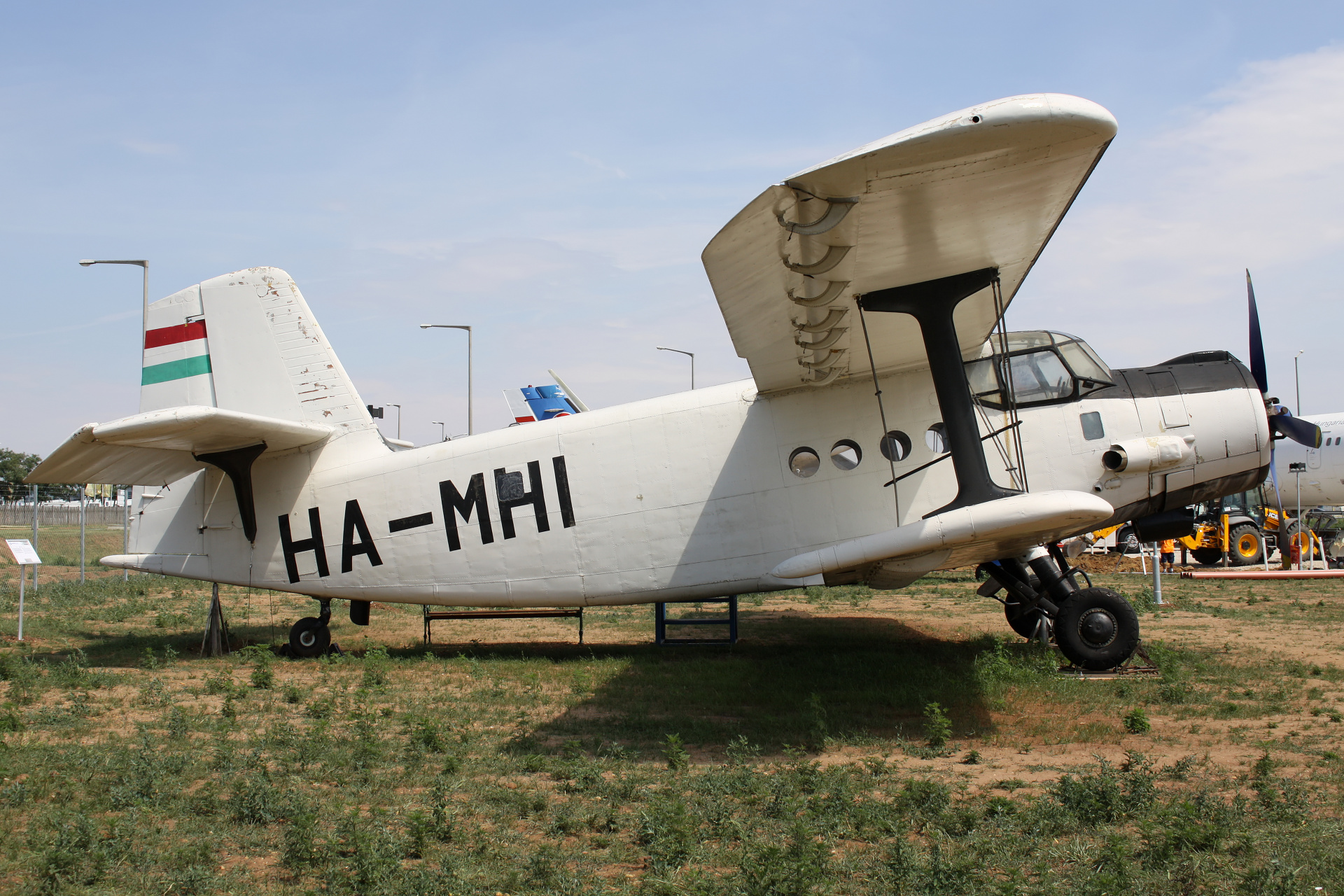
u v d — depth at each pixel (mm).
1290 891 3990
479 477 11578
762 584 10703
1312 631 13227
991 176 5996
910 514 10367
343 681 10133
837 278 7242
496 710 8625
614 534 11133
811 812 5340
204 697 9469
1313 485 29828
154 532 12461
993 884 4281
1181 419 10289
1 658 10789
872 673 9914
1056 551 10469
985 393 10383
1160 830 4965
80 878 4480
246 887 4430
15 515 62781
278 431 11195
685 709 8625
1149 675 9594
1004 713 8141
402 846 4867
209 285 12500
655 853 4680
